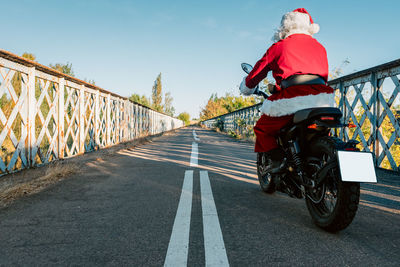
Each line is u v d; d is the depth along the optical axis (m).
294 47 2.45
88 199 3.14
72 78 6.24
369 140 5.75
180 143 12.25
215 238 2.04
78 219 2.47
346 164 1.90
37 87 5.98
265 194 3.42
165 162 6.16
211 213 2.64
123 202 3.02
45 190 3.57
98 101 8.34
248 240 2.01
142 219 2.47
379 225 2.35
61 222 2.39
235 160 6.58
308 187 2.28
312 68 2.42
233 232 2.16
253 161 6.46
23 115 4.70
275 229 2.23
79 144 7.09
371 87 5.64
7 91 4.29
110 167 5.44
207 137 18.42
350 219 1.97
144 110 16.53
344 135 6.82
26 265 1.65
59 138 5.86
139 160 6.48
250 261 1.69
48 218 2.50
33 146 4.94
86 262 1.68
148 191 3.53
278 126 2.57
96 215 2.58
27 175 4.32
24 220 2.45
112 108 9.92
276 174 2.78
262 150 2.87
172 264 1.65
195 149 9.35
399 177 4.61
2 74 4.11
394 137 5.04
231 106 27.42
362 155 1.93
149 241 1.99
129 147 9.45
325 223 2.13
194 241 1.99
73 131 7.34
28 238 2.05
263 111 2.72
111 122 9.86
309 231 2.20
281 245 1.92
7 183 3.67
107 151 7.89
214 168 5.36
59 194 3.37
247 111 18.25
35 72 4.95
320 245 1.93
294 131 2.40
